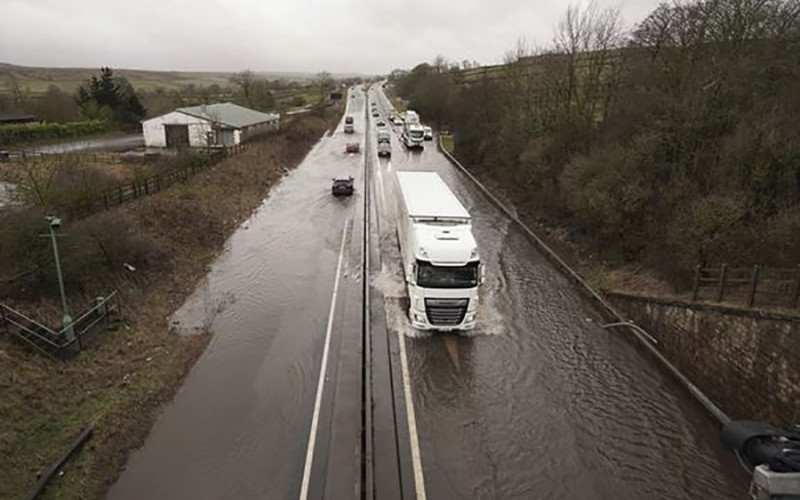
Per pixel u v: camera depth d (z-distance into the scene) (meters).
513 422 13.96
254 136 59.00
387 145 59.34
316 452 12.42
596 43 33.19
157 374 15.47
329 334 18.22
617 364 16.95
